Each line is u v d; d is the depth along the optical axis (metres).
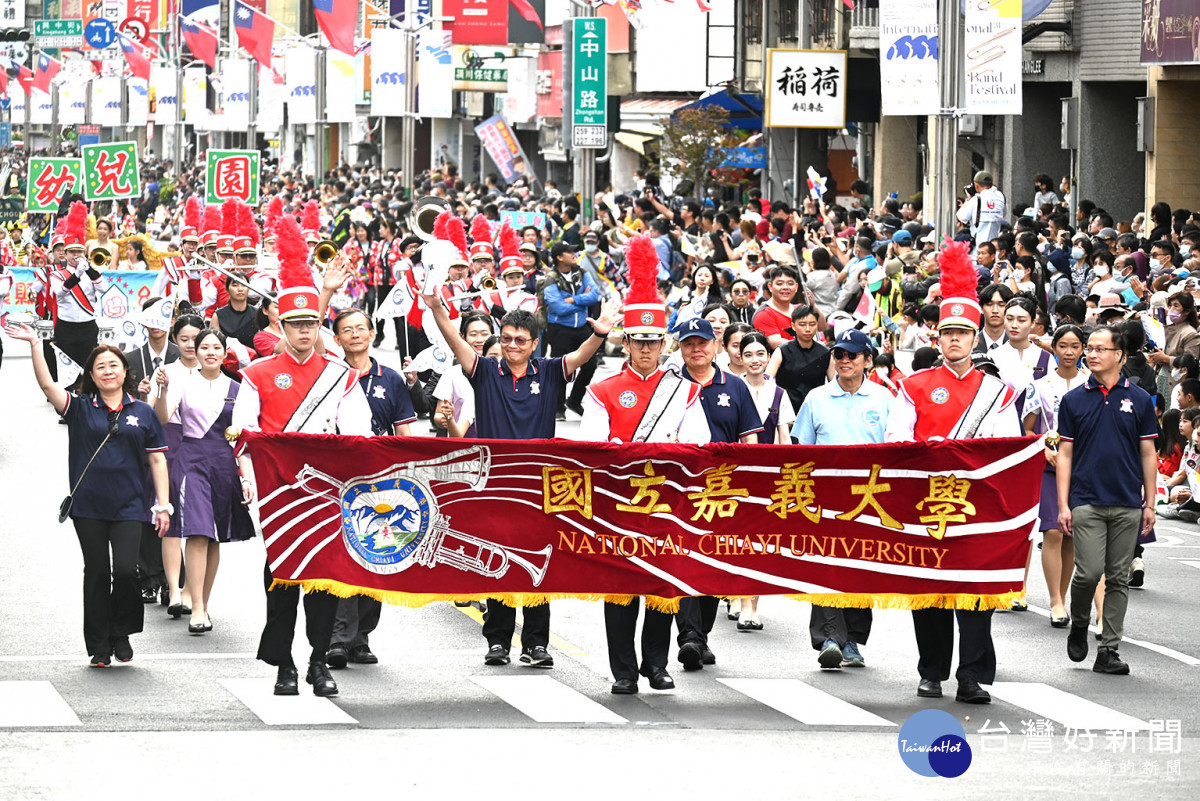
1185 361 27.70
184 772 13.64
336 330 17.98
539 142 87.38
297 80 83.56
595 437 16.66
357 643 17.59
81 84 115.44
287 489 15.76
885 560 16.16
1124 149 48.59
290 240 16.47
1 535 24.05
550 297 34.78
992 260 32.53
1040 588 22.20
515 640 18.72
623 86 75.94
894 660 18.09
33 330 17.14
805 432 18.06
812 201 44.22
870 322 30.08
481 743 14.61
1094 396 17.73
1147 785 13.67
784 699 16.33
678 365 21.19
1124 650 18.67
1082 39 48.25
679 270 41.28
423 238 29.09
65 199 49.03
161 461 17.58
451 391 17.88
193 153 144.00
